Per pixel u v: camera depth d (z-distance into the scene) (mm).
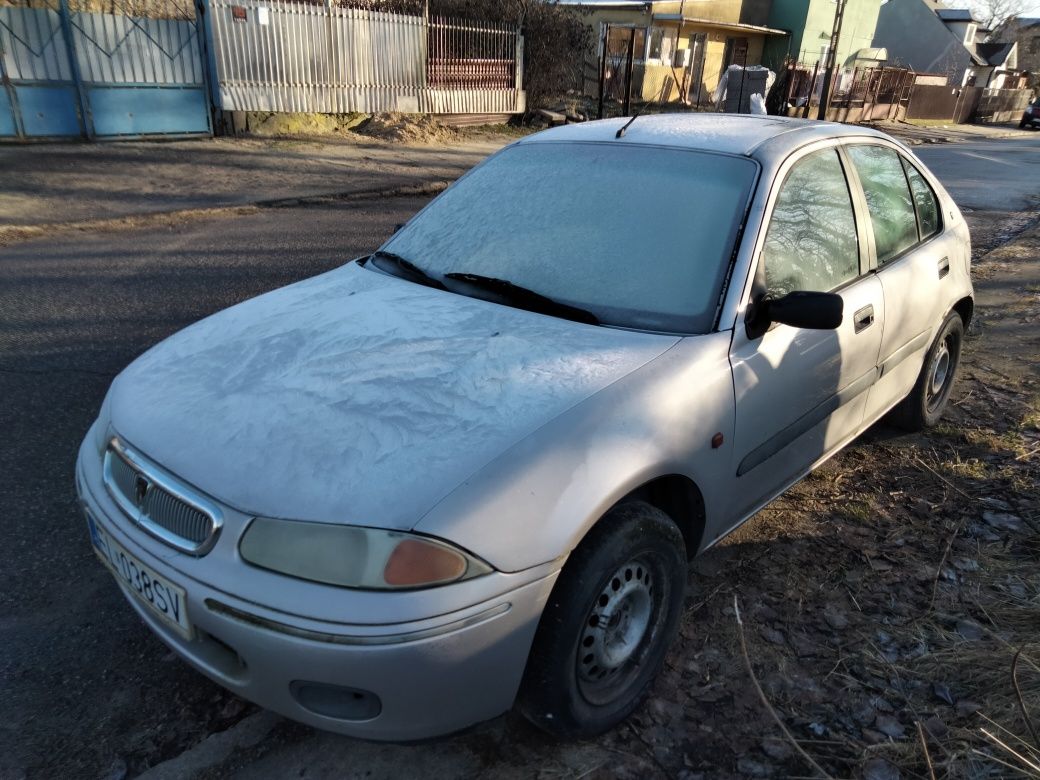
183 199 9930
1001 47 57281
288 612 1828
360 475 1942
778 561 3219
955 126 36812
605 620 2195
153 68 12797
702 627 2822
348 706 1909
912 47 47906
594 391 2254
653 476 2248
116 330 5520
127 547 2113
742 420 2619
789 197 2961
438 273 3062
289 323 2711
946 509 3637
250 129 14320
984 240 9914
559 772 2230
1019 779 2219
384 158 13664
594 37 24391
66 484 3572
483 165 3561
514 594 1932
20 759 2227
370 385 2260
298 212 9789
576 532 2020
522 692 2133
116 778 2182
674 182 2977
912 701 2516
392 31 15695
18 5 11438
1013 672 2359
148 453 2160
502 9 17953
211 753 2266
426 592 1832
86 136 12430
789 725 2418
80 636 2688
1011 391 5043
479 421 2104
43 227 8305
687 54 28266
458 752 2291
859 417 3572
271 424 2133
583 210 3037
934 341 4078
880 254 3535
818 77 28172
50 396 4441
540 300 2762
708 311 2619
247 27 13508
